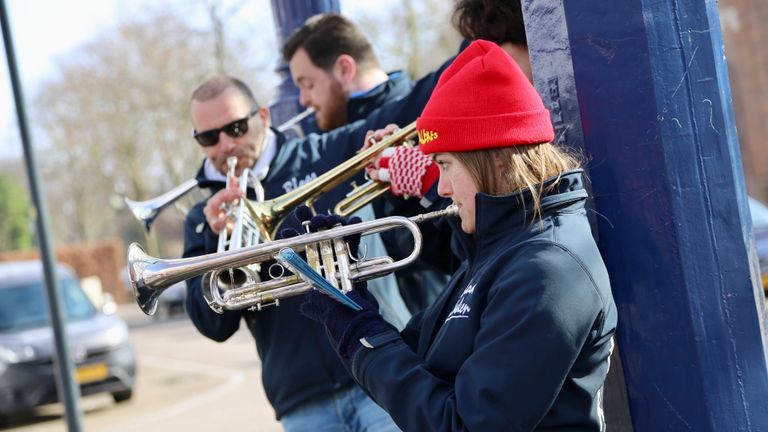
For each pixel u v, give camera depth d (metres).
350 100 3.86
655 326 2.26
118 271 41.25
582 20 2.30
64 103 35.72
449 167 2.15
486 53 2.15
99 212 52.75
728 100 2.28
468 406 1.94
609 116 2.28
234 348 17.52
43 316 12.05
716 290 2.22
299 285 2.46
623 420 2.34
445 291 2.34
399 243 3.08
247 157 3.41
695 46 2.23
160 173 37.66
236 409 10.94
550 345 1.91
